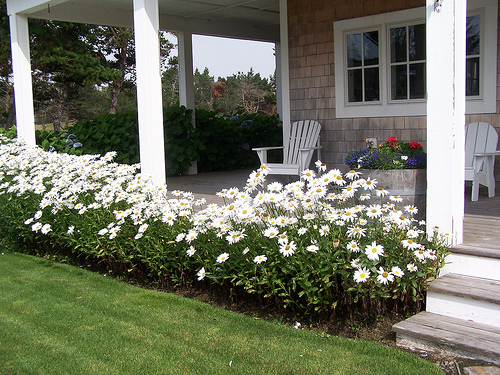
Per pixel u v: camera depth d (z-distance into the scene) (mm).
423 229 3523
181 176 8633
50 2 6277
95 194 4371
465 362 2480
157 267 3822
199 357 2641
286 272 3033
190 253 3422
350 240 3006
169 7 7730
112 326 3074
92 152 8508
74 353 2750
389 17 5871
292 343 2742
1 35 12469
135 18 4707
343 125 6453
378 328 2902
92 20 7812
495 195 5156
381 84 6059
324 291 2977
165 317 3176
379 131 6152
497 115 5258
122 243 3982
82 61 13688
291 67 6832
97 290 3742
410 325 2729
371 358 2537
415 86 5844
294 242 3094
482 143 5125
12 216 4883
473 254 3031
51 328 3082
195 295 3604
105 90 24531
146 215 3938
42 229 4328
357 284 2838
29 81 7164
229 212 3322
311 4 6520
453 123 3018
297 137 6691
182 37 8695
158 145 4824
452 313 2854
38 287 3854
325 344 2713
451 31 2963
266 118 10320
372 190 3680
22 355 2750
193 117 8867
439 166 3092
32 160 5457
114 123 8703
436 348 2604
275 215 3418
